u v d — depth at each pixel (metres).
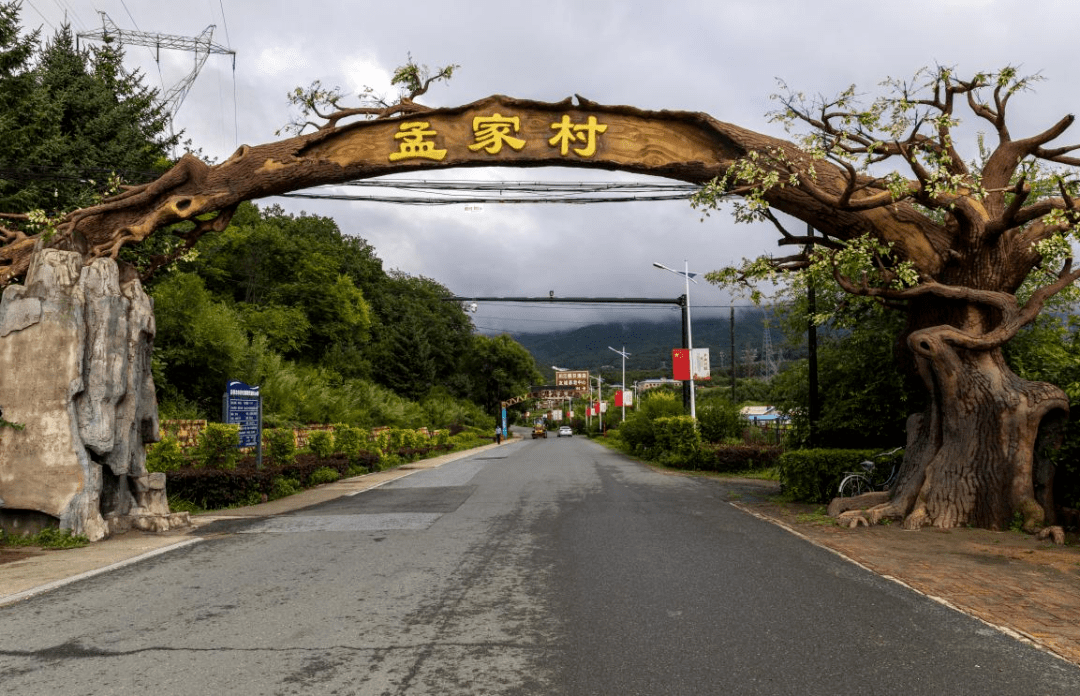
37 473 9.47
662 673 4.15
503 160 11.62
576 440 73.56
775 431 27.38
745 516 11.07
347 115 11.74
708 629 5.01
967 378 9.93
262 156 11.62
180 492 13.44
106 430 9.88
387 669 4.26
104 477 10.20
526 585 6.45
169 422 20.62
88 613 5.66
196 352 26.25
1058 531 8.59
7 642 4.89
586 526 10.09
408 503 13.63
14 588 6.57
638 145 11.56
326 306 49.69
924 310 10.79
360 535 9.67
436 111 11.66
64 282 9.91
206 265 41.91
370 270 68.25
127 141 22.97
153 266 11.89
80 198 17.19
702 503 12.90
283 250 48.91
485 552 8.17
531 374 99.44
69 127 22.28
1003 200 10.33
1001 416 9.65
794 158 10.89
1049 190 11.04
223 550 8.66
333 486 18.14
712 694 3.82
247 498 14.10
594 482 17.67
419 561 7.70
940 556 7.69
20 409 9.60
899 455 12.42
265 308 45.09
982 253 10.23
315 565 7.57
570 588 6.30
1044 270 10.42
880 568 7.04
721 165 11.26
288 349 45.62
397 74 11.68
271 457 17.73
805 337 16.70
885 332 13.77
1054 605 5.62
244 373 29.70
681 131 11.54
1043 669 4.17
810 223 11.32
